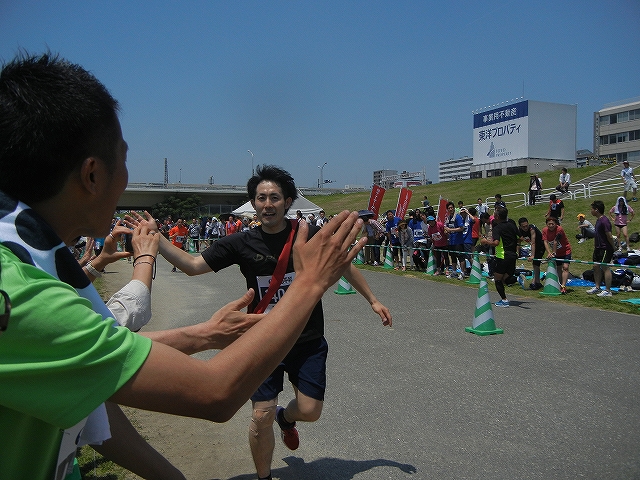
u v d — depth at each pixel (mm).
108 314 1118
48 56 1093
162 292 12188
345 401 4773
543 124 63344
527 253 15109
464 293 11086
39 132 998
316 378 3064
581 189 29531
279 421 3363
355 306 9555
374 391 5027
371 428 4191
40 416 901
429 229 14219
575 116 64625
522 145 63375
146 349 971
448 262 13773
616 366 5750
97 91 1088
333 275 1157
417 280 13344
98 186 1089
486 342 6836
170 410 975
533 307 9336
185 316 9047
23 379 882
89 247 2807
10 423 976
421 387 5125
